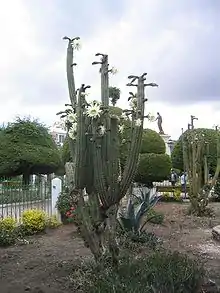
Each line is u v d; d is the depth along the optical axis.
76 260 7.49
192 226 12.17
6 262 7.61
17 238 9.78
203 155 16.28
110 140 5.77
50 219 11.30
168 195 20.03
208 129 22.31
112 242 6.09
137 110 5.88
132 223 9.12
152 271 5.03
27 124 22.23
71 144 6.20
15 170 21.06
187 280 5.02
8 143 21.22
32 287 6.02
